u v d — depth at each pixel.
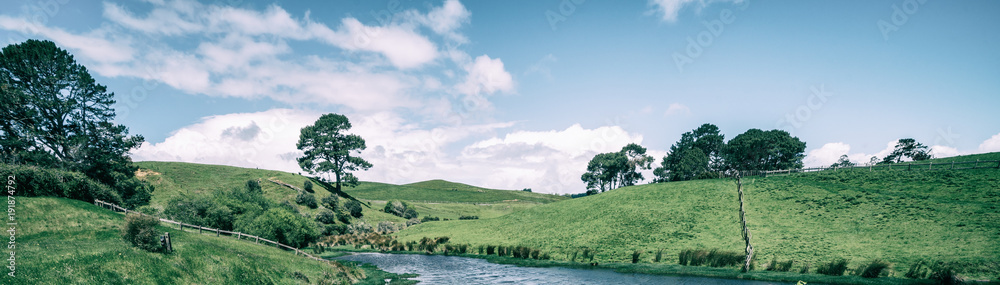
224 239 33.38
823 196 50.28
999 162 47.41
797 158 114.44
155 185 74.00
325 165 99.00
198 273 18.66
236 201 51.59
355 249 57.12
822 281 26.70
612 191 79.44
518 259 43.69
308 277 25.58
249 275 21.03
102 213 30.86
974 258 26.77
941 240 32.09
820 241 36.91
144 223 20.30
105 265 15.47
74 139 46.22
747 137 112.56
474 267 39.19
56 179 31.84
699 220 50.31
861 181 53.75
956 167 51.69
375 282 29.81
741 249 37.59
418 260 45.03
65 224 26.12
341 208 85.44
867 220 40.47
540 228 61.53
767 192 56.44
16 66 44.75
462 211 122.62
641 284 28.72
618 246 45.69
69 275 13.91
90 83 50.22
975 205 38.09
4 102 43.19
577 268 37.19
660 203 60.75
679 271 32.69
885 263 26.95
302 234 50.44
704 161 104.81
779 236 40.28
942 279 23.72
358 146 105.94
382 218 92.88
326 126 103.81
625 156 128.00
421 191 177.50
